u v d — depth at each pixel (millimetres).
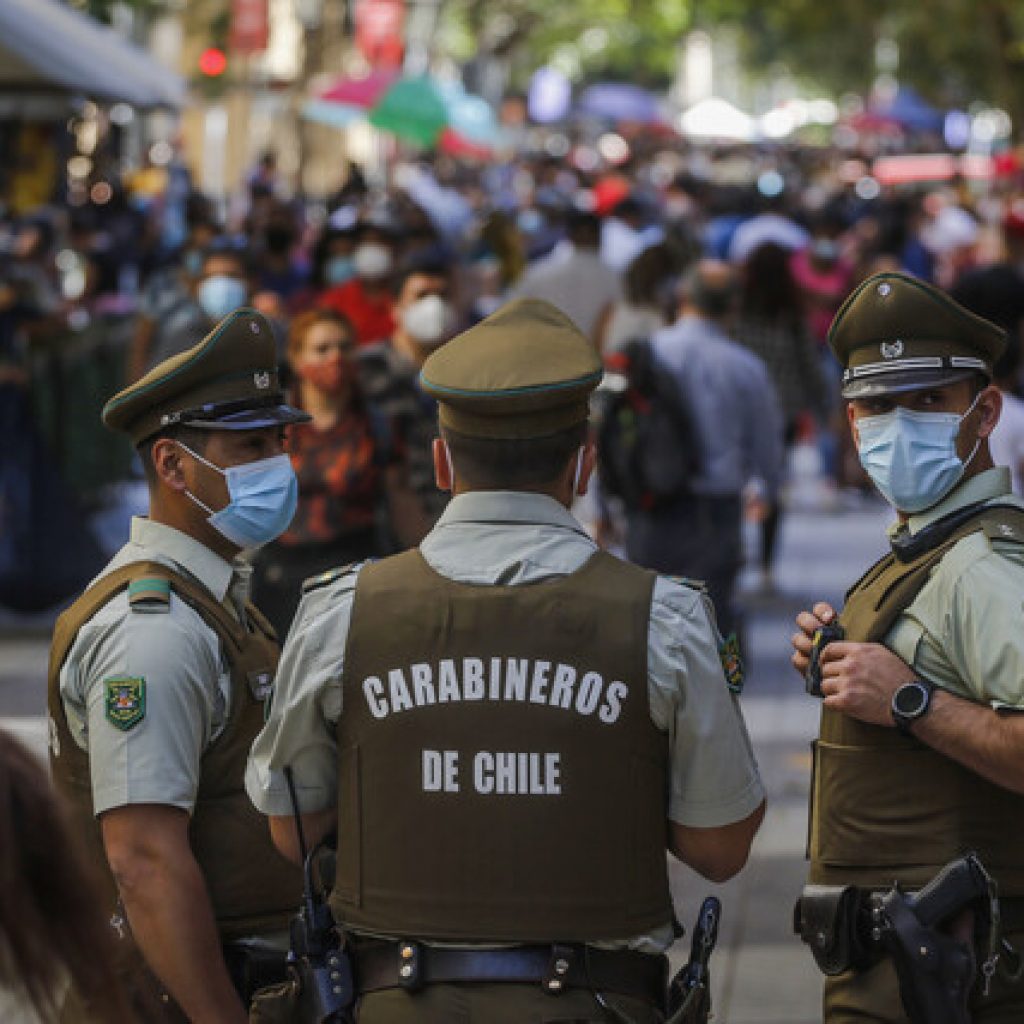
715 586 26453
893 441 10969
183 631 10859
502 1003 9594
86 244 54562
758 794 10000
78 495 32438
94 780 10641
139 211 64812
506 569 9891
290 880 11086
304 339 19859
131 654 10703
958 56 142375
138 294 57094
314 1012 9945
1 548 32219
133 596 10922
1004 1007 10594
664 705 9734
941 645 10633
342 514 19781
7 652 30250
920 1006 10359
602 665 9695
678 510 26266
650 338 26453
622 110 175125
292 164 103062
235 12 78812
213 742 10992
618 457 26047
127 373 33094
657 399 26000
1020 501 11047
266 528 11516
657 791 9820
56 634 11148
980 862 10523
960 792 10594
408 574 9969
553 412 9977
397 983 9742
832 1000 10953
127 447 33500
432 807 9680
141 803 10531
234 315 11500
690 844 9969
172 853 10562
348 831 9883
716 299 26203
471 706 9688
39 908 6859
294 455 19812
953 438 10930
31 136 51531
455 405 10000
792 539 42969
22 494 32156
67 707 10930
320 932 10055
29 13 47375
